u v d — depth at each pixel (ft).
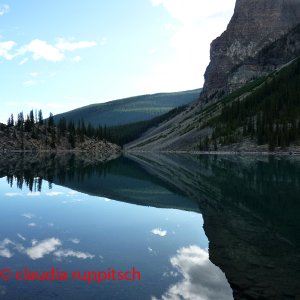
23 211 88.53
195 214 87.71
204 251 55.72
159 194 125.39
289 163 298.56
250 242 60.80
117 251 55.06
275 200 106.11
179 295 38.86
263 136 565.53
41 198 111.24
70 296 37.50
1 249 54.44
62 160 370.73
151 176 197.77
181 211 92.17
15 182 151.84
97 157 491.31
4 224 73.05
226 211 90.27
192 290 40.27
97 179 176.14
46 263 48.03
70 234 65.62
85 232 67.62
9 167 249.34
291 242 60.59
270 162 316.19
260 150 549.54
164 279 43.42
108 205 101.55
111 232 68.18
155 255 53.47
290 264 49.24
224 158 417.90
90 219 80.69
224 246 58.54
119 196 120.78
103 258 51.29
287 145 531.09
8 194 118.11
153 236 65.51
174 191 133.18
